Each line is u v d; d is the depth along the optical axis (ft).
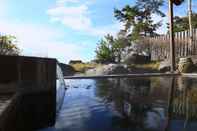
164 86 39.24
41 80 32.19
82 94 31.58
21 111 22.36
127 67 76.69
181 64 68.18
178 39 84.02
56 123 18.30
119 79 53.16
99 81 48.83
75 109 22.67
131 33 129.59
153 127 16.90
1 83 26.48
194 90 33.94
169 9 71.26
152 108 22.57
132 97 28.81
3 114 16.63
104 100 26.99
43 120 19.16
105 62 107.65
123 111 21.45
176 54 84.43
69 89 37.11
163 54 86.89
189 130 16.16
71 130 16.65
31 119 19.49
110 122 18.21
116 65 77.30
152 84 42.39
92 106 23.84
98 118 19.39
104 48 109.91
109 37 112.68
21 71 28.81
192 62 68.64
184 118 18.97
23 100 27.66
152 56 92.79
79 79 54.29
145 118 19.17
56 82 35.47
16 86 27.63
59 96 30.19
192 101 25.63
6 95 24.35
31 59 30.37
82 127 17.21
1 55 26.71
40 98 28.94
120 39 112.06
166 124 17.51
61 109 22.85
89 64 93.50
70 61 107.86
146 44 96.02
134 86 39.91
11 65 27.48
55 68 35.01
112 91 34.17
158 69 76.59
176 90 34.32
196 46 77.30
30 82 30.30
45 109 22.94
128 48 106.01
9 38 50.44
